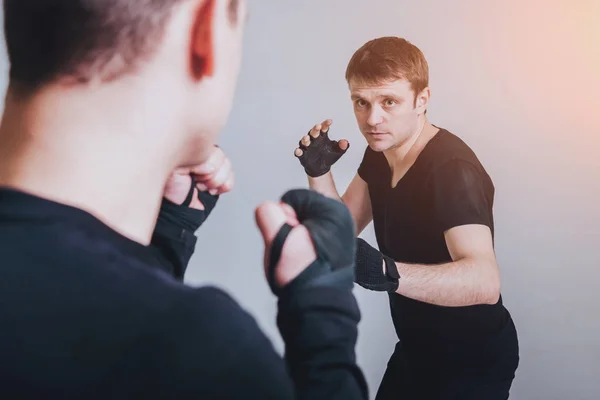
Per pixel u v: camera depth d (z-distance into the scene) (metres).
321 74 1.53
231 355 0.28
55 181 0.32
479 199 1.37
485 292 1.27
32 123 0.32
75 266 0.29
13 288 0.28
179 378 0.27
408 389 1.52
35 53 0.31
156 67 0.32
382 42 1.46
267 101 1.53
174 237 0.53
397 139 1.45
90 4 0.30
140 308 0.29
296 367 0.35
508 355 1.49
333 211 0.40
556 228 1.61
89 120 0.32
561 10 1.53
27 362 0.27
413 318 1.46
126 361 0.27
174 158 0.36
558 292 1.62
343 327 0.36
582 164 1.58
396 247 1.48
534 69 1.55
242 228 1.56
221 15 0.34
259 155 1.55
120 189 0.33
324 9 1.50
